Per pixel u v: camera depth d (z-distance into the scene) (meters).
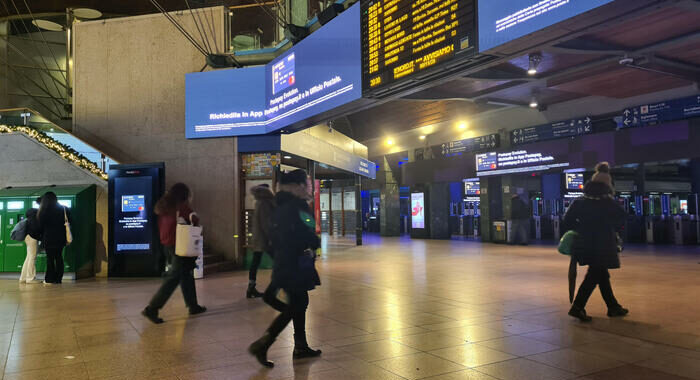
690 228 17.19
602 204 5.51
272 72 12.18
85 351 4.64
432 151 22.31
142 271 10.61
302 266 4.24
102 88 13.70
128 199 10.67
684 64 10.59
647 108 14.46
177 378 3.82
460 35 7.12
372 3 8.93
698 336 4.87
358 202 19.41
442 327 5.43
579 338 4.86
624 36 8.79
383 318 5.93
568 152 16.38
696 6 5.69
